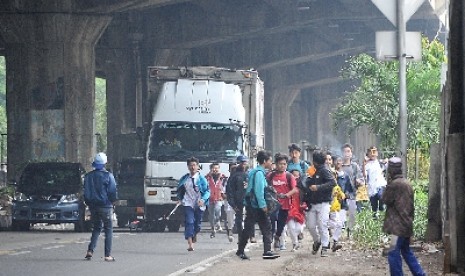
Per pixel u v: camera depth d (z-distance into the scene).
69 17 88.50
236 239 51.81
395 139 57.75
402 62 34.31
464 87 25.34
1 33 89.19
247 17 119.69
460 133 25.14
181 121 58.91
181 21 119.25
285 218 41.09
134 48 117.06
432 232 39.78
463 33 25.31
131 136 82.38
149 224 61.28
